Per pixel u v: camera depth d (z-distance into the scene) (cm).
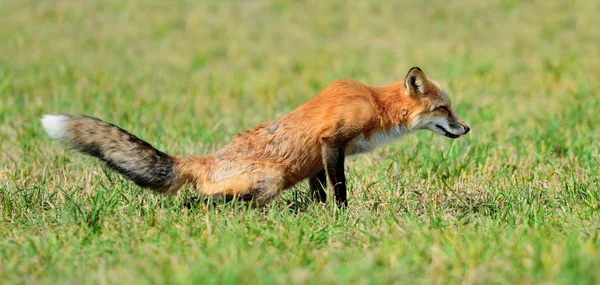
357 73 2983
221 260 996
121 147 1284
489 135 1925
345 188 1331
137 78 2838
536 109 2258
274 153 1334
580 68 2822
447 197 1395
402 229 1141
